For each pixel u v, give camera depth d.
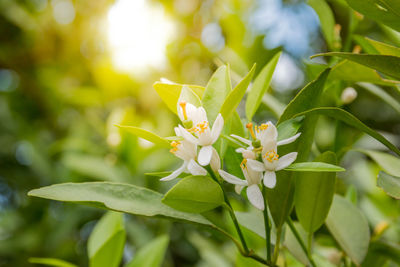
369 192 0.64
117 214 0.46
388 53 0.37
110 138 0.76
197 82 0.84
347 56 0.35
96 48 0.93
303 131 0.37
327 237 0.48
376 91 0.46
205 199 0.36
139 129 0.35
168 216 0.37
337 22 0.59
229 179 0.36
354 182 0.72
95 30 0.91
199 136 0.36
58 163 0.87
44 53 0.94
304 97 0.37
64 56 0.95
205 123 0.36
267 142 0.35
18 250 0.79
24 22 0.92
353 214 0.43
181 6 0.84
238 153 0.39
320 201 0.39
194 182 0.35
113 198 0.37
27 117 0.97
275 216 0.38
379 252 0.43
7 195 0.94
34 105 0.98
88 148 0.84
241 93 0.35
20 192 0.89
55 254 0.79
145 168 0.75
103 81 0.90
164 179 0.36
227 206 0.36
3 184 0.93
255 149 0.35
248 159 0.35
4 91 0.96
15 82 0.97
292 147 0.37
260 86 0.40
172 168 0.75
